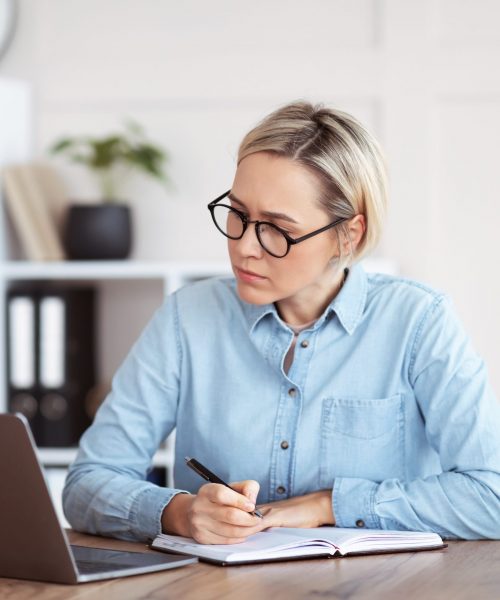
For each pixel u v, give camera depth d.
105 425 2.03
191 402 2.05
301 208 1.80
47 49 4.06
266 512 1.81
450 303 2.02
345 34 3.85
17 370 3.82
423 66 3.78
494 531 1.80
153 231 4.00
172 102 3.98
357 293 2.00
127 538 1.84
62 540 1.43
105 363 4.08
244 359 2.02
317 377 1.99
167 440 3.60
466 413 1.89
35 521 1.44
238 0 3.92
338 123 1.86
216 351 2.05
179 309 2.09
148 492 1.83
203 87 3.95
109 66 4.01
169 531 1.79
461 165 3.77
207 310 2.07
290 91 3.88
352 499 1.82
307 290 1.99
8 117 3.92
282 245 1.80
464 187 3.78
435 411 1.93
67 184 4.05
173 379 2.05
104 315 4.08
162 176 3.82
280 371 1.98
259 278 1.83
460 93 3.76
